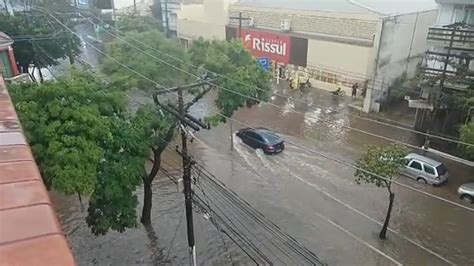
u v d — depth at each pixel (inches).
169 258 600.1
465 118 879.1
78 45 1385.3
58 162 459.5
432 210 710.5
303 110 1182.3
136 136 543.2
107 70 775.7
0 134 240.7
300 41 1312.7
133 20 1473.9
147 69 740.7
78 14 1712.6
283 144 938.1
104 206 543.8
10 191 176.7
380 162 618.2
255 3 1530.5
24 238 146.3
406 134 1002.1
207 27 1631.4
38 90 487.2
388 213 626.2
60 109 479.8
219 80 731.4
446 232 653.9
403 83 1219.9
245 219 682.2
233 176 826.2
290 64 1374.3
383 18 1077.1
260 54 1450.5
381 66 1133.7
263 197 752.3
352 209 715.4
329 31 1268.5
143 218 670.5
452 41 850.1
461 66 866.1
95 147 485.7
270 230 656.4
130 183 536.7
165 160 892.6
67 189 454.9
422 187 781.3
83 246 624.4
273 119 1124.5
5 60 822.5
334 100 1239.5
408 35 1179.9
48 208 166.4
